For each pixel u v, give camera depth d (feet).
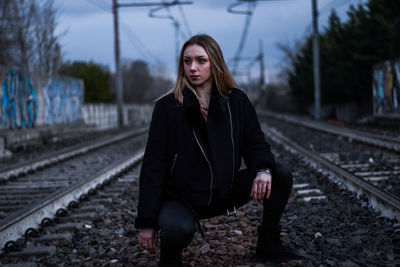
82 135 62.44
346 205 14.57
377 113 60.95
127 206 16.87
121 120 81.56
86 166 28.53
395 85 52.90
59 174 25.68
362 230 11.47
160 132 8.14
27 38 65.87
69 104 64.23
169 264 8.23
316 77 78.07
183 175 8.12
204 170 8.14
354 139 37.32
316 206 14.97
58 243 12.14
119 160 27.04
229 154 8.21
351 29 72.64
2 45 63.72
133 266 9.89
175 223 7.75
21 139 43.14
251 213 14.40
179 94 8.23
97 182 21.36
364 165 23.12
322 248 10.22
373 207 13.94
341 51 76.38
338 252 9.89
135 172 25.80
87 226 13.96
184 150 8.10
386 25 55.52
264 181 8.00
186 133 8.08
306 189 18.40
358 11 67.97
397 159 24.84
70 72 84.17
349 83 72.49
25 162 26.40
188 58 8.25
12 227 12.50
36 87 51.83
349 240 10.70
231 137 8.27
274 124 71.26
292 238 11.18
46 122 54.60
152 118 8.32
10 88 44.93
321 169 21.93
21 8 64.28
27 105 48.88
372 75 63.21
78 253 11.27
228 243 11.13
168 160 8.22
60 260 10.72
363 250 9.82
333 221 12.83
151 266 9.84
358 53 65.46
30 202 17.63
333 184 18.39
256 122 8.79
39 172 26.76
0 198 18.83
